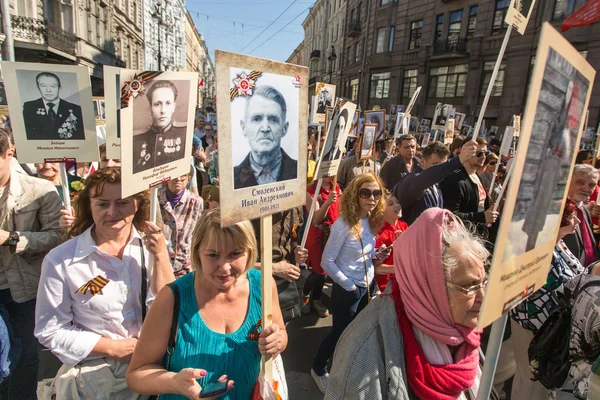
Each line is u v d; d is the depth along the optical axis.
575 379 1.74
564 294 1.84
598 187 4.63
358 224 2.70
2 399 2.23
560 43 0.87
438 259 1.30
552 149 0.99
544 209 1.05
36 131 2.05
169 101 1.66
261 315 1.44
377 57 29.56
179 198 2.82
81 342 1.55
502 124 20.92
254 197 1.26
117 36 26.94
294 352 3.37
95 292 1.62
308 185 4.20
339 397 1.33
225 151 1.15
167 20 49.12
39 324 1.56
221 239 1.39
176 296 1.44
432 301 1.33
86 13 20.53
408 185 3.16
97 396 1.55
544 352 1.85
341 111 2.72
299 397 2.80
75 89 2.11
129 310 1.70
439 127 7.57
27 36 14.73
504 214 0.88
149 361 1.39
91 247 1.63
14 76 1.98
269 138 1.29
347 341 1.41
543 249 1.11
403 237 1.45
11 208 2.17
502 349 2.68
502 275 0.93
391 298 1.46
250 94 1.21
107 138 1.71
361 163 5.52
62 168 2.16
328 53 45.53
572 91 0.99
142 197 1.81
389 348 1.32
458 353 1.40
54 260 1.59
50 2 17.23
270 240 1.35
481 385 1.17
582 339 1.69
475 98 22.61
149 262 1.73
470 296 1.27
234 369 1.42
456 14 23.72
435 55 24.48
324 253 2.71
